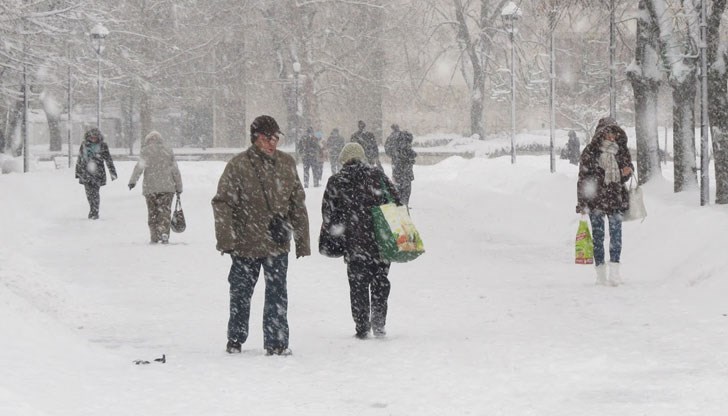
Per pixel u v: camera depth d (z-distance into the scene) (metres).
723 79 39.72
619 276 26.92
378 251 20.08
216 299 26.66
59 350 16.73
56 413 12.26
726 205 34.22
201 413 13.05
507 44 135.75
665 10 45.12
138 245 39.81
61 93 121.94
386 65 139.00
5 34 78.62
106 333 21.42
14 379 13.73
